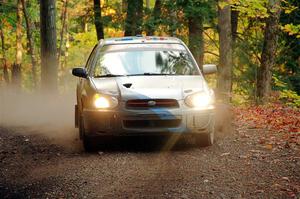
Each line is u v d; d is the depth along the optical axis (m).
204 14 37.78
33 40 65.19
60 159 15.42
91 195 11.45
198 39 41.09
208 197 11.05
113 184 12.26
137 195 11.33
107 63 17.80
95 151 16.38
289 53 39.12
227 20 34.97
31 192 12.00
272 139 17.22
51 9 34.66
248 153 15.20
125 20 43.06
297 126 19.47
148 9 43.16
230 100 34.97
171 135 16.02
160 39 19.17
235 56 40.28
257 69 39.91
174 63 17.80
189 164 14.10
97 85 16.34
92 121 15.62
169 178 12.66
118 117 15.44
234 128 19.97
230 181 12.24
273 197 10.95
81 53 84.19
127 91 15.72
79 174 13.34
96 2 46.62
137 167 13.88
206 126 15.80
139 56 18.05
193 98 15.70
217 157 14.87
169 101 15.52
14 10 64.19
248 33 41.25
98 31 47.47
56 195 11.62
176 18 40.72
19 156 16.33
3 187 12.62
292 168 13.22
